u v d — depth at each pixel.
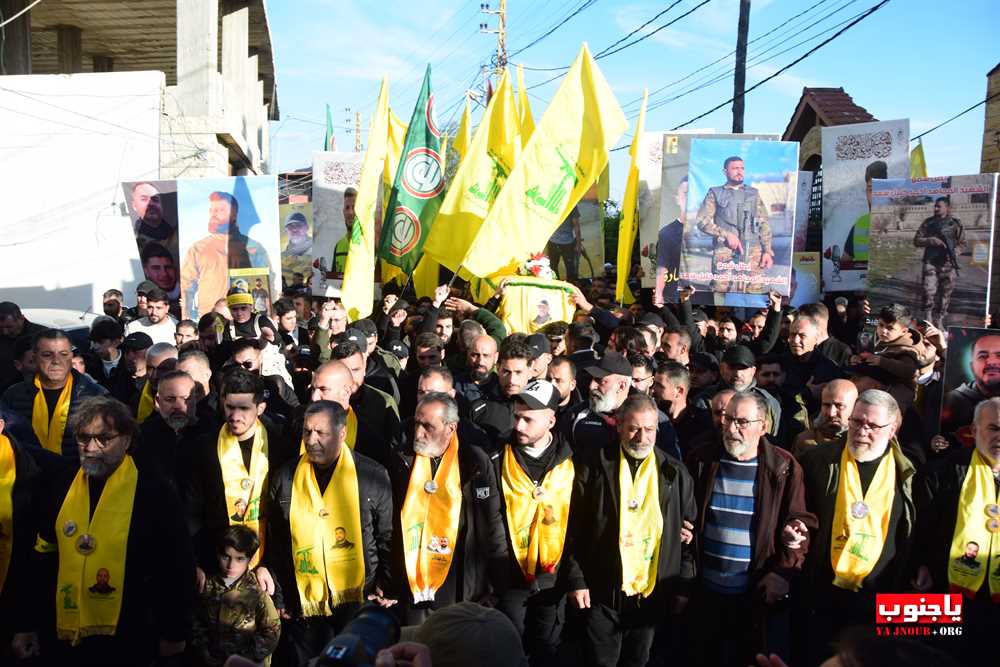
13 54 18.64
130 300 14.32
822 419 4.80
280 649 4.19
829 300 11.29
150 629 3.59
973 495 4.10
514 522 4.29
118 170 14.76
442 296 7.46
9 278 14.49
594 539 4.29
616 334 6.41
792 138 19.25
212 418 4.88
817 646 4.23
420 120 8.10
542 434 4.28
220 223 8.88
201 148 17.20
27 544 3.54
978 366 5.11
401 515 4.11
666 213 9.16
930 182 7.13
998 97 13.63
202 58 17.81
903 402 5.21
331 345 7.08
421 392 4.98
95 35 25.66
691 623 4.36
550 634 4.39
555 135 7.48
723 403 4.73
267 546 4.15
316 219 10.38
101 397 3.61
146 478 3.60
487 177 8.19
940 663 1.56
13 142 14.75
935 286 7.10
